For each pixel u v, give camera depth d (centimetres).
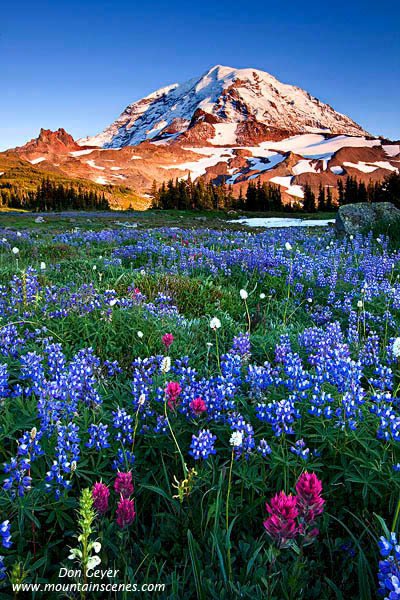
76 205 13038
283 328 700
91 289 782
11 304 740
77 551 199
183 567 258
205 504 297
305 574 242
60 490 300
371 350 596
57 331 641
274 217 8125
